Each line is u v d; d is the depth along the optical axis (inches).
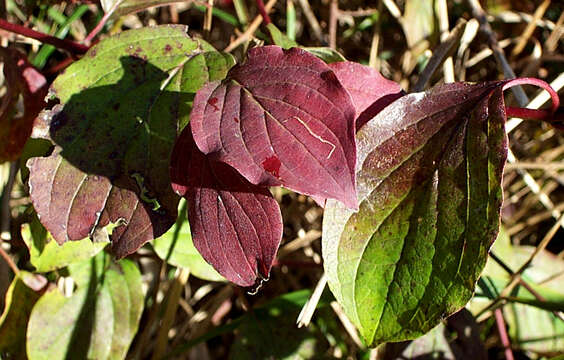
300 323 11.9
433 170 9.5
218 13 14.8
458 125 9.5
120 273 12.8
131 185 9.9
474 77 17.0
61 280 12.5
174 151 9.5
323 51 10.8
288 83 8.9
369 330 9.7
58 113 10.0
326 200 9.6
